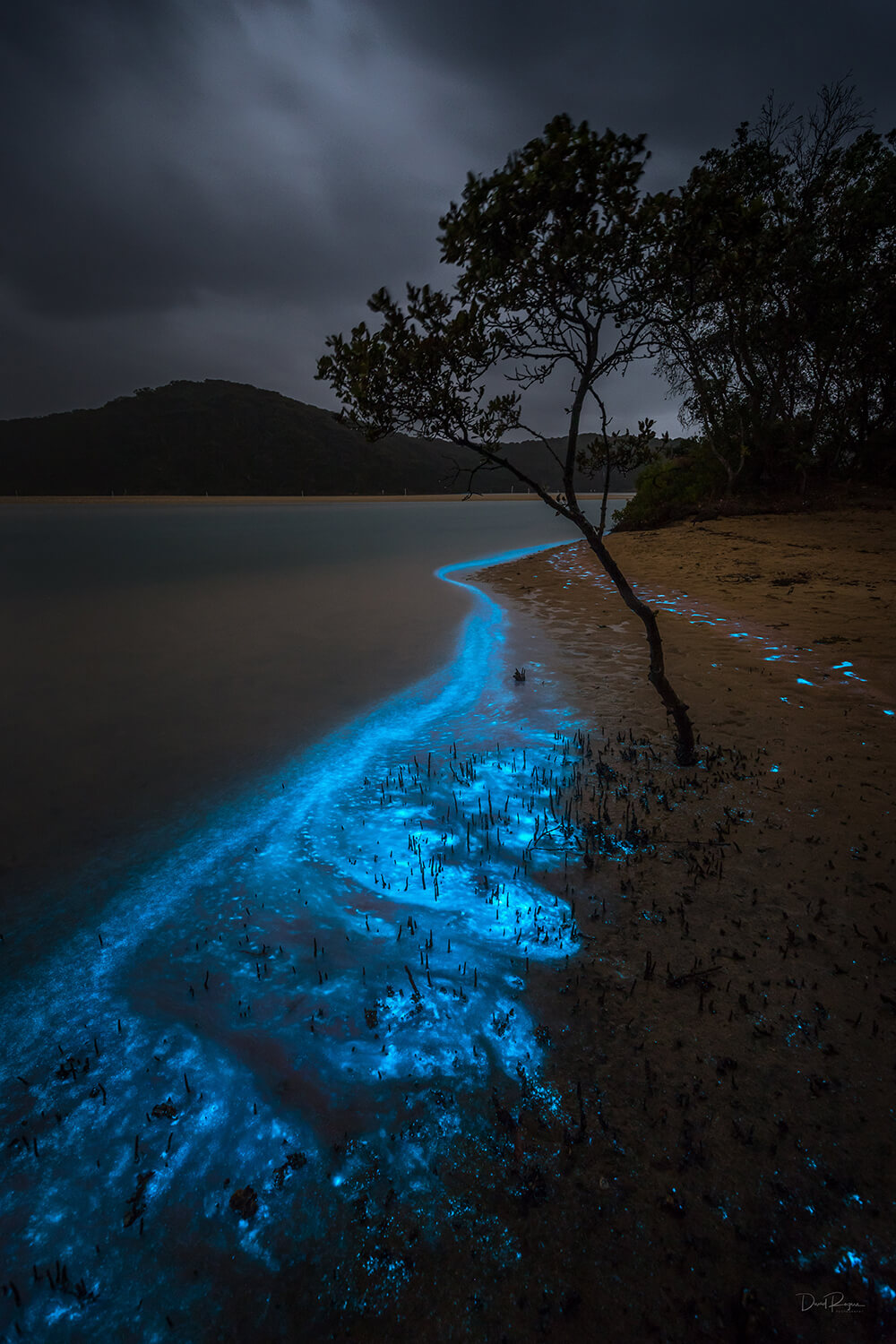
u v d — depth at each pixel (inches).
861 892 156.0
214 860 197.5
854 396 909.2
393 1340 80.4
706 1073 113.0
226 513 3065.9
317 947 155.4
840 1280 82.6
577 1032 124.3
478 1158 101.8
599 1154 100.7
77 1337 82.4
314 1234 92.8
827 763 223.9
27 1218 96.7
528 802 219.1
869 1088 107.8
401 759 264.1
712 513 892.0
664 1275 84.8
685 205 176.2
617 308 193.2
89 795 243.4
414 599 655.8
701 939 145.9
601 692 323.3
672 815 200.1
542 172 161.8
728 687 311.1
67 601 685.9
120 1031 133.0
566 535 1438.2
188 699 352.2
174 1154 105.9
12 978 150.1
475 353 190.9
